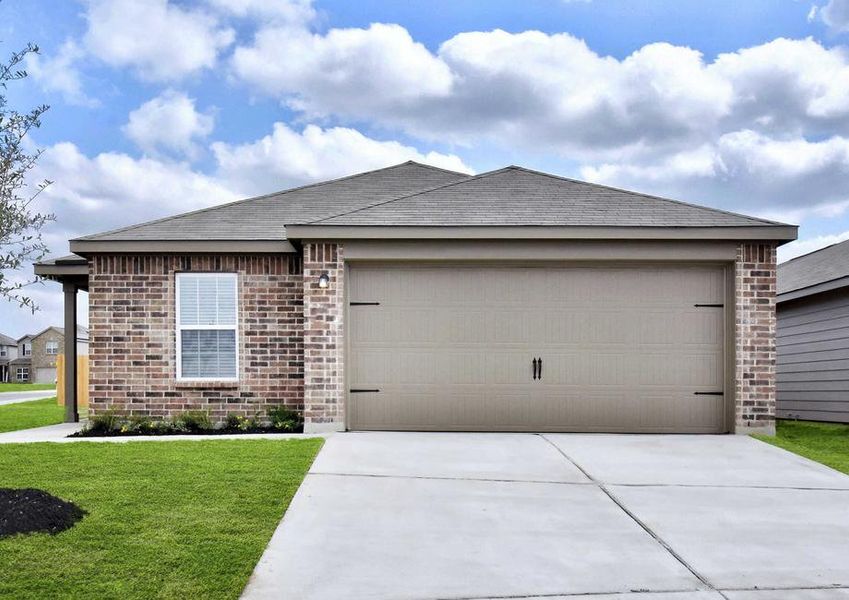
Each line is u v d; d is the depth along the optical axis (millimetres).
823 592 4863
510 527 6168
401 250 10758
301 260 12016
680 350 10875
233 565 5125
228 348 12016
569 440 10109
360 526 6137
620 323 10883
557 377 10875
